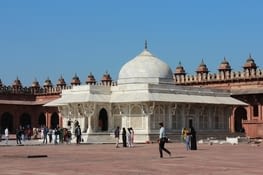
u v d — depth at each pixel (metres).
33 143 42.84
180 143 40.78
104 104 44.53
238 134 51.03
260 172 15.90
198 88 47.91
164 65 48.78
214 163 19.66
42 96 76.44
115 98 44.53
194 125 46.47
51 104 46.38
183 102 44.53
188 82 61.97
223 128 49.94
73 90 45.78
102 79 74.69
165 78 48.09
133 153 26.95
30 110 75.50
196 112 46.88
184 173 15.65
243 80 56.69
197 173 15.63
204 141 43.44
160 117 43.53
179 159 22.00
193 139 30.34
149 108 42.66
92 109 43.81
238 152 27.58
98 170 16.80
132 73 47.53
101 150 30.31
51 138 44.12
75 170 16.83
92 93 44.38
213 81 59.44
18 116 74.00
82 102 43.59
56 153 27.19
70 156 24.45
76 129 40.59
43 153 27.23
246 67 56.50
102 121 45.00
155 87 43.88
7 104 72.62
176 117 44.84
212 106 48.50
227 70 58.59
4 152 28.61
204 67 61.34
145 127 42.62
